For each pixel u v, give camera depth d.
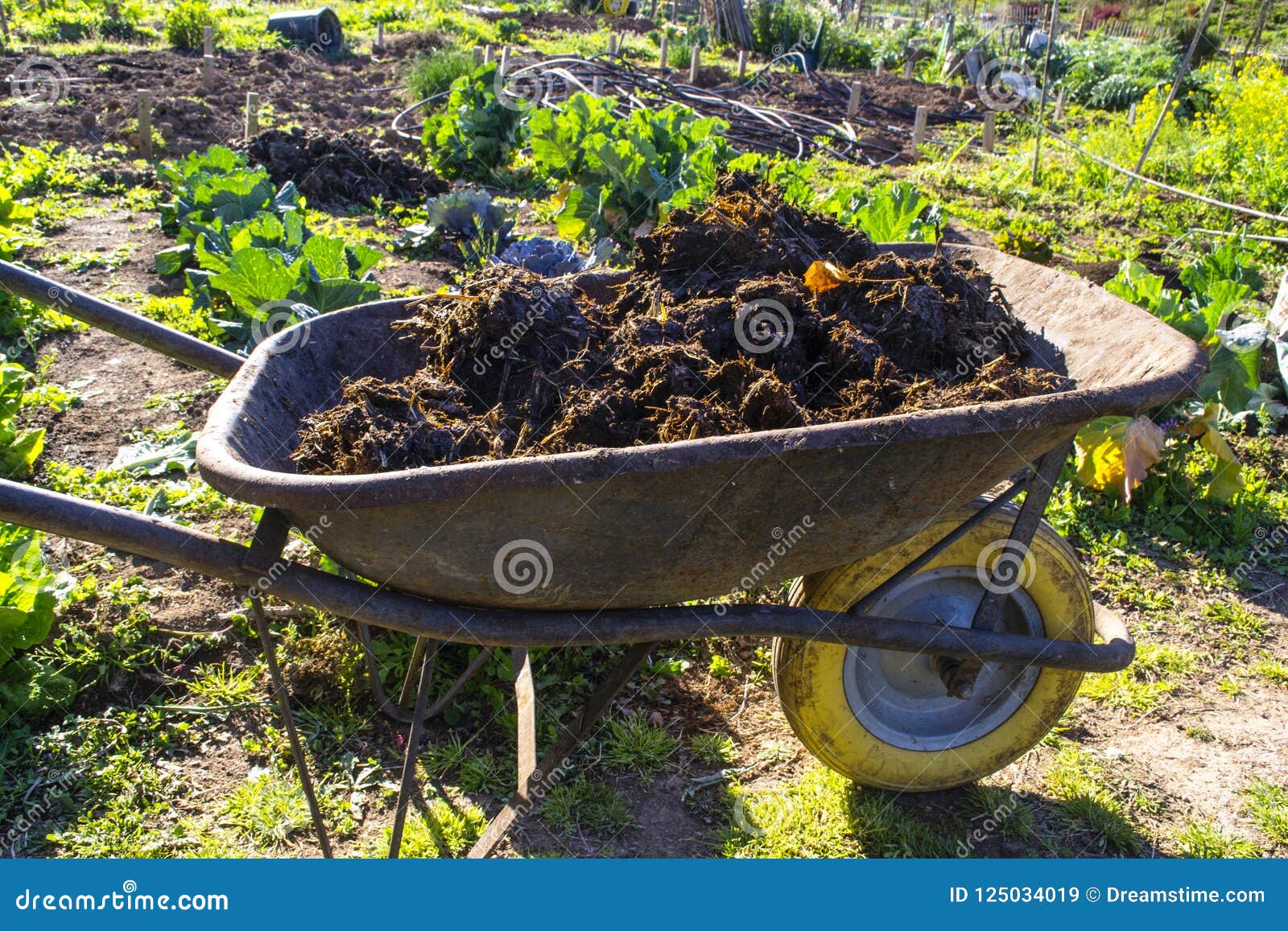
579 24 24.12
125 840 3.14
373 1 23.56
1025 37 23.11
